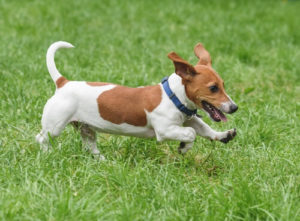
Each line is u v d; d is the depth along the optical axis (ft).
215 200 16.39
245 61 34.50
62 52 33.32
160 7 46.73
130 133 19.85
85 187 17.38
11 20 40.22
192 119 20.18
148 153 21.07
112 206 16.08
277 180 18.11
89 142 20.84
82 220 15.03
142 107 19.13
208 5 49.42
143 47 34.65
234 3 51.08
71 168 18.71
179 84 18.74
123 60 32.19
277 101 27.40
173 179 17.66
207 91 18.37
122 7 45.85
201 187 17.65
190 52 33.99
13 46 33.09
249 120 23.76
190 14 45.27
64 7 44.37
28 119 23.52
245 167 19.61
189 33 39.09
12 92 25.88
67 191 16.06
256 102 27.40
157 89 19.13
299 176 18.71
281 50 35.47
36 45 34.12
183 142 19.94
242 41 37.81
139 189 17.34
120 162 19.11
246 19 44.39
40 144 19.95
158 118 18.90
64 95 19.60
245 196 16.17
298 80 31.60
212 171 19.77
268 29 41.39
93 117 19.69
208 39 37.63
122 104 19.29
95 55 32.83
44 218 15.17
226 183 17.51
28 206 15.67
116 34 37.65
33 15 42.50
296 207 15.94
